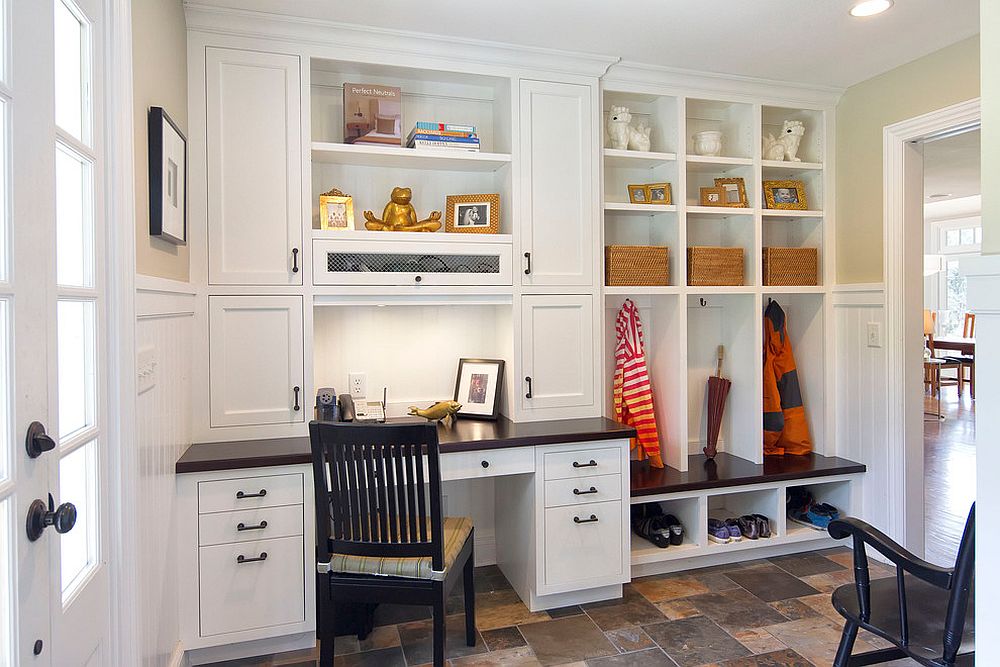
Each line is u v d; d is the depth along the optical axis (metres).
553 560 2.61
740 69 3.10
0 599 0.98
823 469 3.21
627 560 2.71
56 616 1.16
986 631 1.19
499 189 3.02
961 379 7.88
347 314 2.94
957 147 3.32
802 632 2.48
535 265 2.88
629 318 3.30
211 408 2.46
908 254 3.07
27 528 1.04
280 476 2.27
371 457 1.99
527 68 2.87
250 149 2.49
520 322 2.86
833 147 3.45
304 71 2.55
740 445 3.48
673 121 3.19
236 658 2.30
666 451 3.30
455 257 2.76
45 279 1.12
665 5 2.43
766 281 3.36
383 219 2.79
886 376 3.13
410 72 2.82
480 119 3.09
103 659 1.44
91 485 1.40
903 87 3.04
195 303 2.42
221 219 2.46
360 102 2.71
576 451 2.63
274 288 2.52
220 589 2.21
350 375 2.94
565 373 2.93
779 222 3.71
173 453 2.10
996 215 1.19
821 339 3.48
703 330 3.60
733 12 2.49
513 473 2.54
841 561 3.19
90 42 1.39
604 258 3.11
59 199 1.24
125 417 1.53
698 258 3.22
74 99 1.33
